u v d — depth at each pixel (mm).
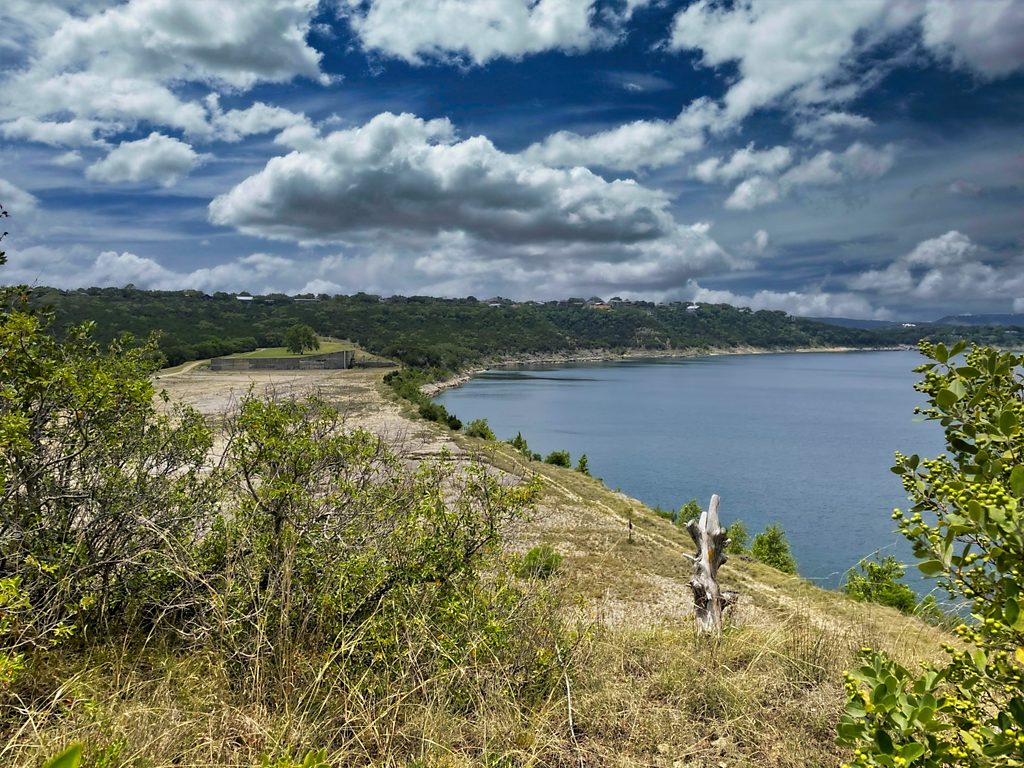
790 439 76625
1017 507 1791
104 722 3000
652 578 17062
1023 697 1799
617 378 176750
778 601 8414
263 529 4566
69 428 4445
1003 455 2057
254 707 3463
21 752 2844
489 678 4008
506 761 3346
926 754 1836
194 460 4930
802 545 30672
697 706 4086
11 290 4668
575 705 4000
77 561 4188
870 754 1854
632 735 3695
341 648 3799
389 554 4559
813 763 3357
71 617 4051
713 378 186750
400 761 3287
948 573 1901
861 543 31188
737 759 3479
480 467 5141
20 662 3250
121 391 4598
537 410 99062
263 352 132375
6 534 3973
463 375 162000
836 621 5707
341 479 4895
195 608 4375
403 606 4305
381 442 5273
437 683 3836
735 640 5258
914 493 2158
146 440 4859
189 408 5383
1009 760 1741
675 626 6582
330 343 158375
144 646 3844
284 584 4086
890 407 116375
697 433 79938
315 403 5375
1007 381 2213
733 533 23438
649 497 45562
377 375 101062
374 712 3551
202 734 3176
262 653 3875
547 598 4898
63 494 4285
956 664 1978
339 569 4336
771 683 4355
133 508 4352
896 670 2053
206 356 120188
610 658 4836
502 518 4930
